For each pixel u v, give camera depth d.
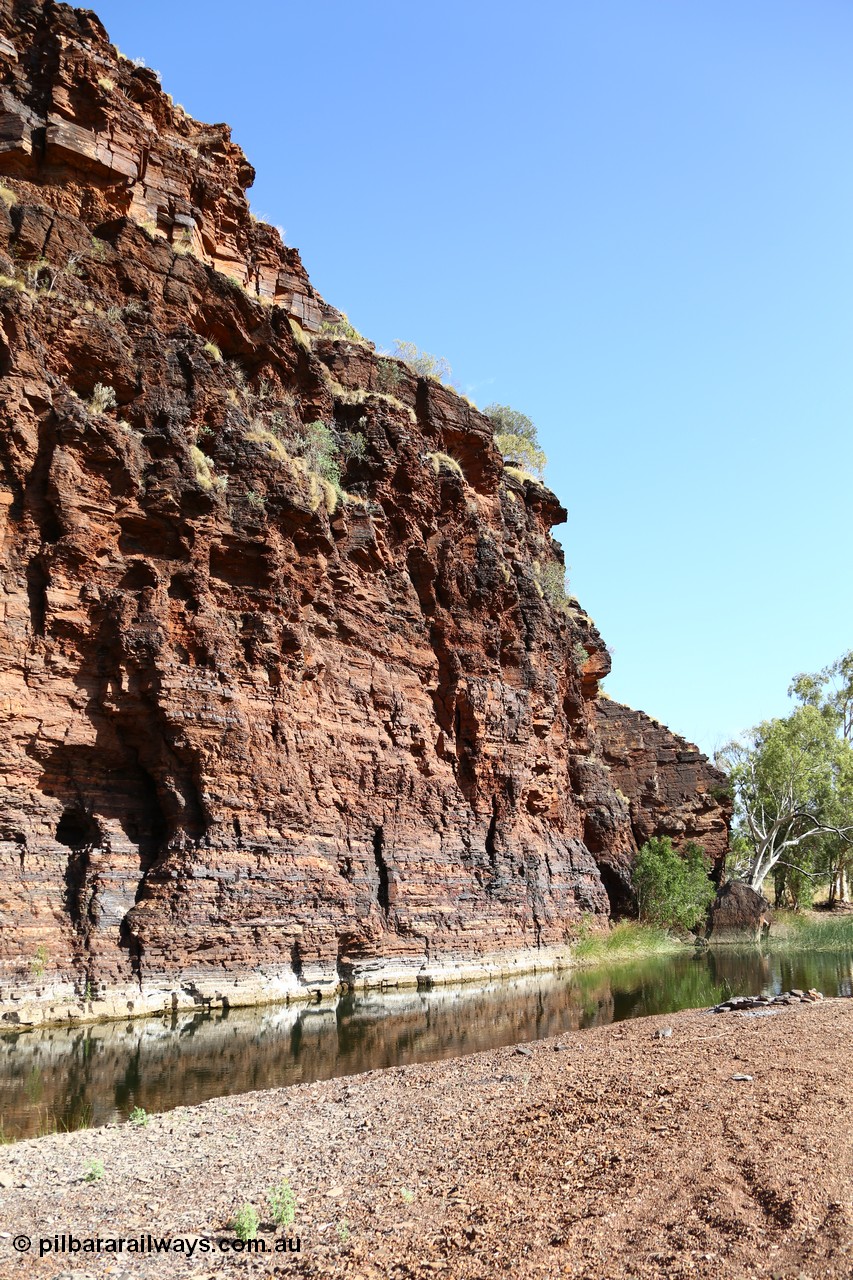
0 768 20.89
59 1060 16.42
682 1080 11.91
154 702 23.19
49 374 22.81
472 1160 9.66
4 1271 7.45
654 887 48.81
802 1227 6.89
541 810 41.16
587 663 51.16
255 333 29.73
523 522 44.12
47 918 20.83
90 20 27.84
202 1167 10.17
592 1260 6.76
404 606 33.97
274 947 24.27
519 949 34.72
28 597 22.08
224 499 25.86
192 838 23.53
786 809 63.97
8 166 25.17
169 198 28.45
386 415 34.59
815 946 47.56
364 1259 7.29
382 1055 17.72
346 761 29.70
